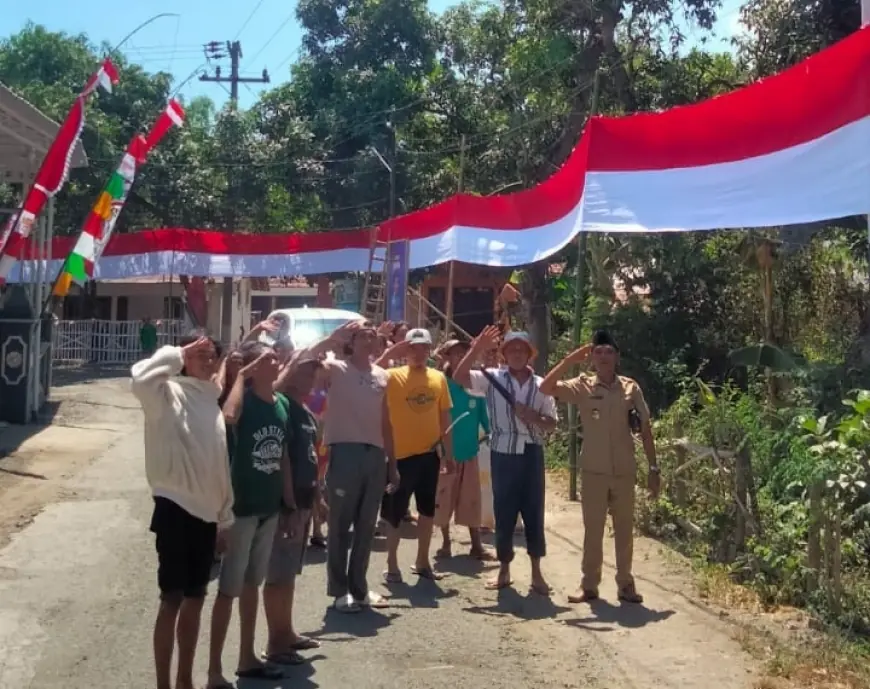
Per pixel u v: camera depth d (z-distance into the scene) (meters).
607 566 8.12
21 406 15.66
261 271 22.19
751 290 15.25
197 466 4.77
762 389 13.14
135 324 30.77
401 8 30.17
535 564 7.33
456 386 8.30
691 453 8.88
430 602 7.09
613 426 7.12
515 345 7.37
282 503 5.54
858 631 6.35
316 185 30.84
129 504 10.13
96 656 5.80
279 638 5.77
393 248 15.52
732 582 7.43
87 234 12.83
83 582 7.36
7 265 12.27
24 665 5.63
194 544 4.82
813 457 7.14
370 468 6.68
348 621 6.57
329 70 31.22
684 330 15.37
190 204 30.61
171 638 4.77
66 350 30.12
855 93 6.00
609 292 15.98
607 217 7.82
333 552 6.71
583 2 18.59
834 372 10.88
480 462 8.55
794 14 13.83
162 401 4.73
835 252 14.88
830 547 6.56
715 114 7.14
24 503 10.09
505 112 24.36
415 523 9.78
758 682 5.47
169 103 13.38
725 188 7.11
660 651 6.03
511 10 21.55
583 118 19.16
